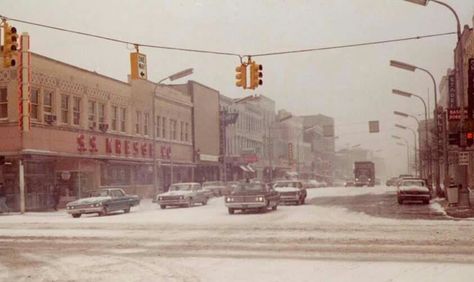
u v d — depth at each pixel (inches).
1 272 482.0
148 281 423.2
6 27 776.3
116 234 769.6
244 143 3348.9
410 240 620.7
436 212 1064.8
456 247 562.3
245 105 3393.2
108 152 1776.6
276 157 4052.7
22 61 1343.5
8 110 1385.3
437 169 1609.3
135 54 928.9
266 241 645.9
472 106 1051.9
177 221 967.0
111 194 1237.7
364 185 3336.6
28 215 1266.0
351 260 493.7
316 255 528.7
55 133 1508.4
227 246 612.7
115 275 452.8
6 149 1384.1
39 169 1448.1
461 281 393.4
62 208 1515.7
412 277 410.0
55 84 1526.8
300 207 1307.8
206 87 2716.5
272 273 440.8
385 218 936.3
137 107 2006.6
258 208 1170.6
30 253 596.7
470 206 1088.2
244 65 1025.5
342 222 868.0
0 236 767.1
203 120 2659.9
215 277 431.2
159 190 2164.1
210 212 1202.0
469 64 1052.5
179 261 516.4
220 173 2891.2
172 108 2324.1
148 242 669.3
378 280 402.3
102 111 1788.9
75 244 666.8
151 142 2096.5
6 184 1402.6
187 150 2466.8
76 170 1558.8
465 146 1077.1
